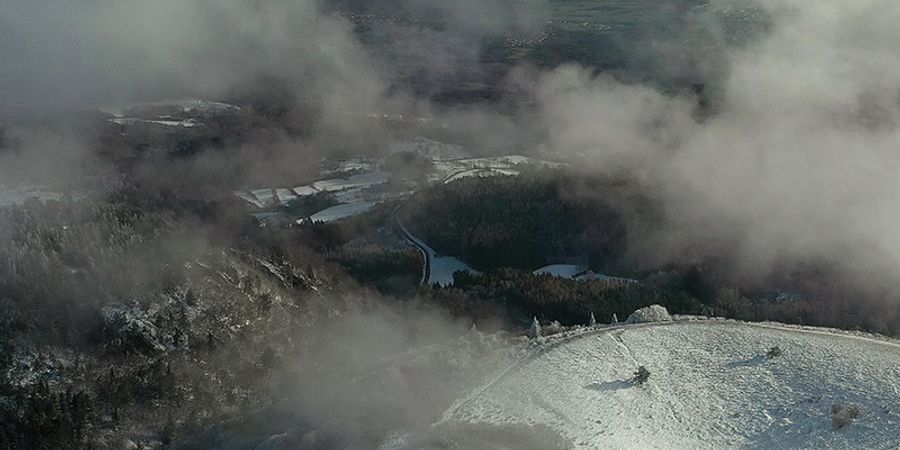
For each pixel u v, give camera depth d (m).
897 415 51.50
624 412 54.91
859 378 56.28
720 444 51.16
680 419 54.03
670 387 57.88
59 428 60.34
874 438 49.88
